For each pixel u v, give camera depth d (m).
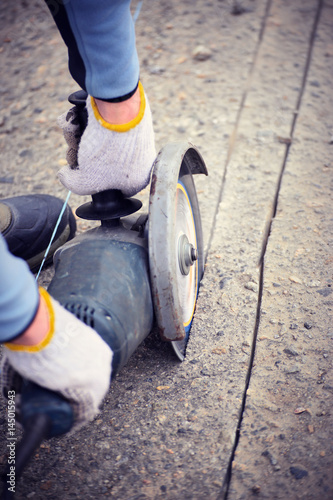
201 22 3.70
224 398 1.69
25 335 1.13
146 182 1.63
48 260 2.24
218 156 2.70
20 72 3.46
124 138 1.49
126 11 1.31
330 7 3.73
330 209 2.35
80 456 1.58
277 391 1.69
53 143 2.93
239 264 2.15
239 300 2.00
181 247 1.72
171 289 1.53
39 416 1.18
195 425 1.62
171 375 1.78
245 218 2.36
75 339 1.24
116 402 1.72
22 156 2.86
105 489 1.49
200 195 2.51
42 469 1.55
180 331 1.58
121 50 1.33
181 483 1.48
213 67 3.31
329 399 1.64
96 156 1.52
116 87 1.38
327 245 2.18
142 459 1.55
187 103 3.07
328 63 3.26
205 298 2.03
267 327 1.89
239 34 3.55
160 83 3.23
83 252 1.56
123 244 1.59
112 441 1.61
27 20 3.90
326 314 1.91
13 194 2.62
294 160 2.64
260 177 2.57
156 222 1.53
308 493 1.42
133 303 1.49
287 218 2.33
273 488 1.44
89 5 1.23
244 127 2.89
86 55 1.32
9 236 2.04
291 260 2.13
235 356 1.81
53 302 1.25
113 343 1.41
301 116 2.90
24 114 3.15
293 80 3.17
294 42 3.46
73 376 1.21
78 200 2.57
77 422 1.28
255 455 1.53
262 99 3.06
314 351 1.79
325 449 1.51
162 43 3.54
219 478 1.48
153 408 1.69
